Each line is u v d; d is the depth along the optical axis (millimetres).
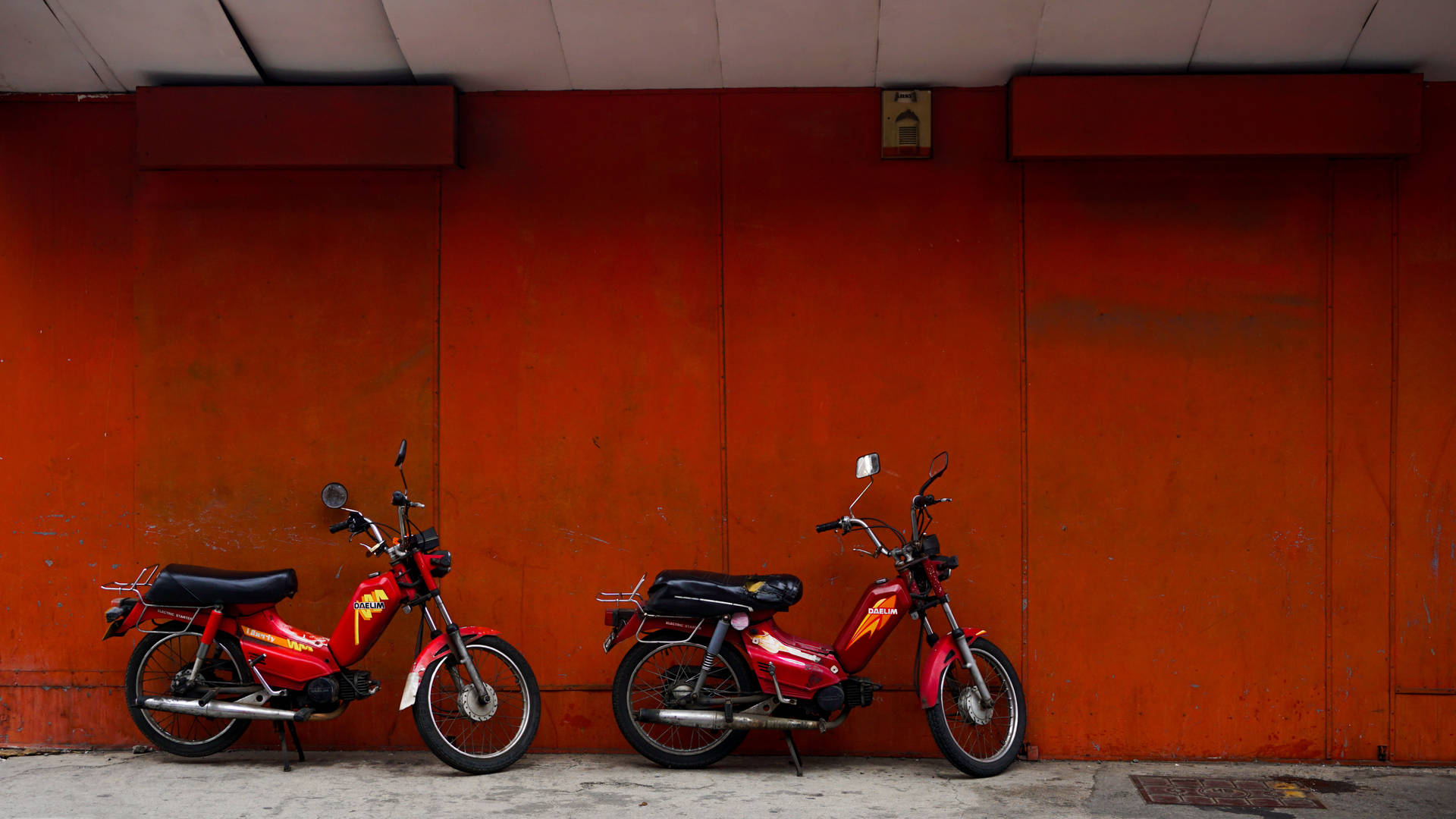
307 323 4453
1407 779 4027
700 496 4391
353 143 4332
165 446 4445
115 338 4469
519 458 4426
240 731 4164
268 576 4102
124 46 4234
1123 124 4195
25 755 4309
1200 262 4328
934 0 4023
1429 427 4270
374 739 4383
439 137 4324
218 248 4461
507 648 4137
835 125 4406
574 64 4309
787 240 4406
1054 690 4305
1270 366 4305
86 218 4480
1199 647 4285
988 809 3639
